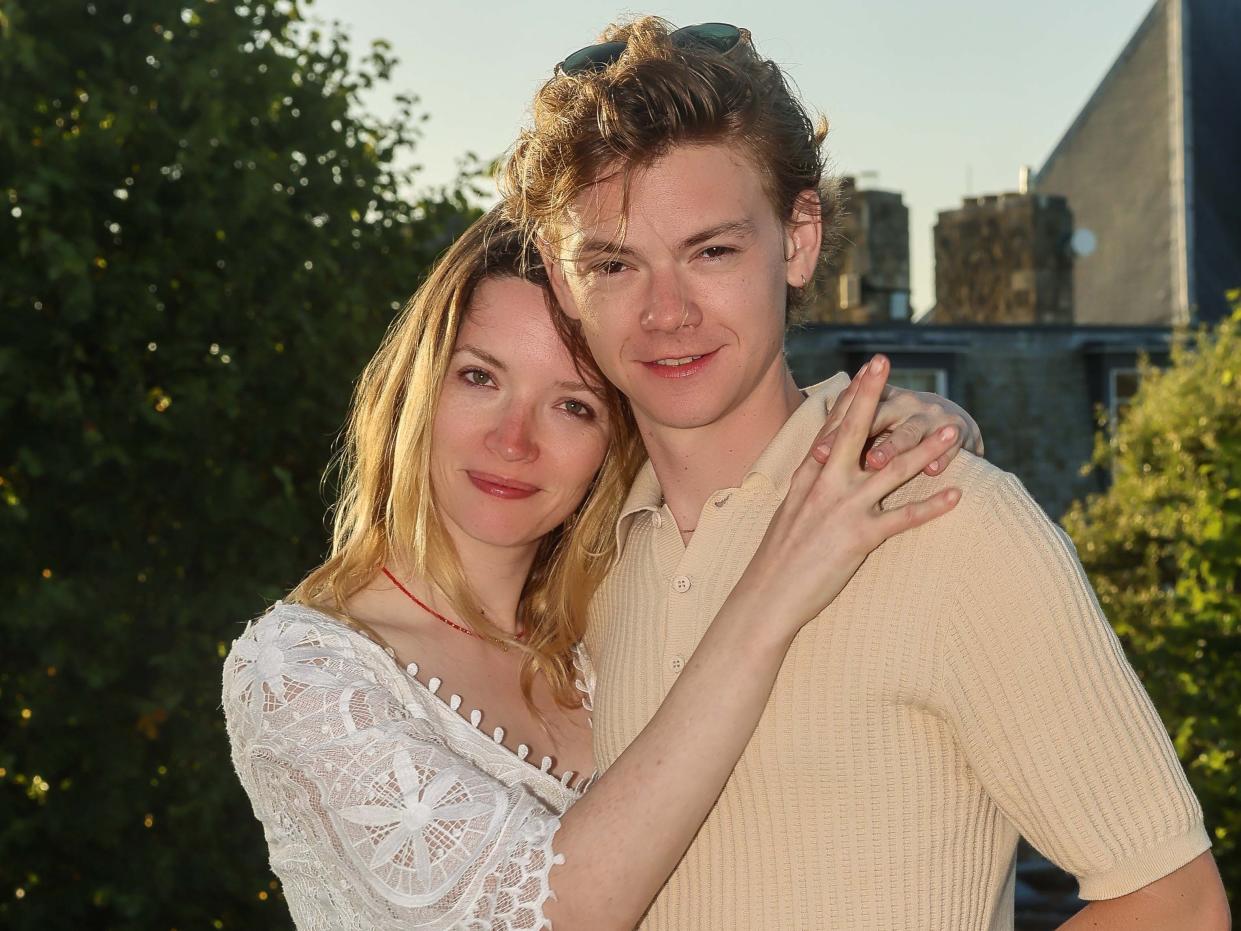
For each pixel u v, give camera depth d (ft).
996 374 52.01
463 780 6.20
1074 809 5.58
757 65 6.23
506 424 7.29
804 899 5.98
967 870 5.98
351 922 6.33
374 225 23.85
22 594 17.30
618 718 6.68
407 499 7.48
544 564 8.18
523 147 6.79
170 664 18.19
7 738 18.38
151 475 19.16
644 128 5.87
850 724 5.91
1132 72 71.77
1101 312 68.95
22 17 18.31
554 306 7.21
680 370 6.16
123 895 18.17
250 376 20.26
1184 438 36.04
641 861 5.76
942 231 58.90
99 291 18.49
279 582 19.70
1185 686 19.43
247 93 21.65
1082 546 36.45
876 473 5.82
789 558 5.86
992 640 5.67
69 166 18.47
